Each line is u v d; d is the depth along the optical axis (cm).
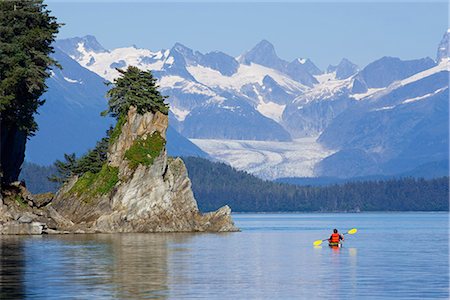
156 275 15075
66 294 12625
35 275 14900
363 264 17712
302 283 14150
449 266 17225
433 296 12712
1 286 13425
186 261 18075
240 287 13600
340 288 13550
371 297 12625
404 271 16138
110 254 19350
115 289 13175
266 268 16675
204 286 13662
